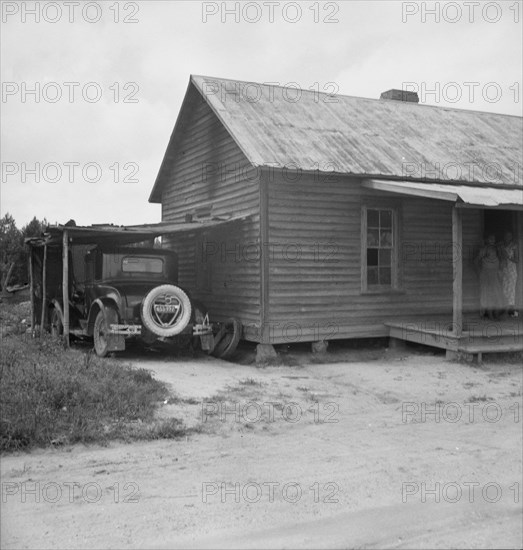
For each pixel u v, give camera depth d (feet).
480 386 35.96
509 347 41.70
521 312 52.06
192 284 56.24
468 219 52.08
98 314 42.70
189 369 39.01
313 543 15.89
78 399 27.12
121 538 15.98
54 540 15.81
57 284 51.62
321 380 37.37
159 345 48.42
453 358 42.09
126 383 30.66
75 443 23.53
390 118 57.00
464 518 17.62
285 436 25.66
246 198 46.57
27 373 30.01
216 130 52.31
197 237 55.16
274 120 49.75
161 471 20.92
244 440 24.86
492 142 57.31
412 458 22.90
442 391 34.83
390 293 48.11
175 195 61.46
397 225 48.49
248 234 45.78
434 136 55.52
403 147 51.01
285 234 44.52
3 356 35.47
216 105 49.42
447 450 23.99
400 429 27.14
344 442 24.93
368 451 23.71
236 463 21.94
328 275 45.85
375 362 43.29
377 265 48.14
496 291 50.62
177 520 17.10
